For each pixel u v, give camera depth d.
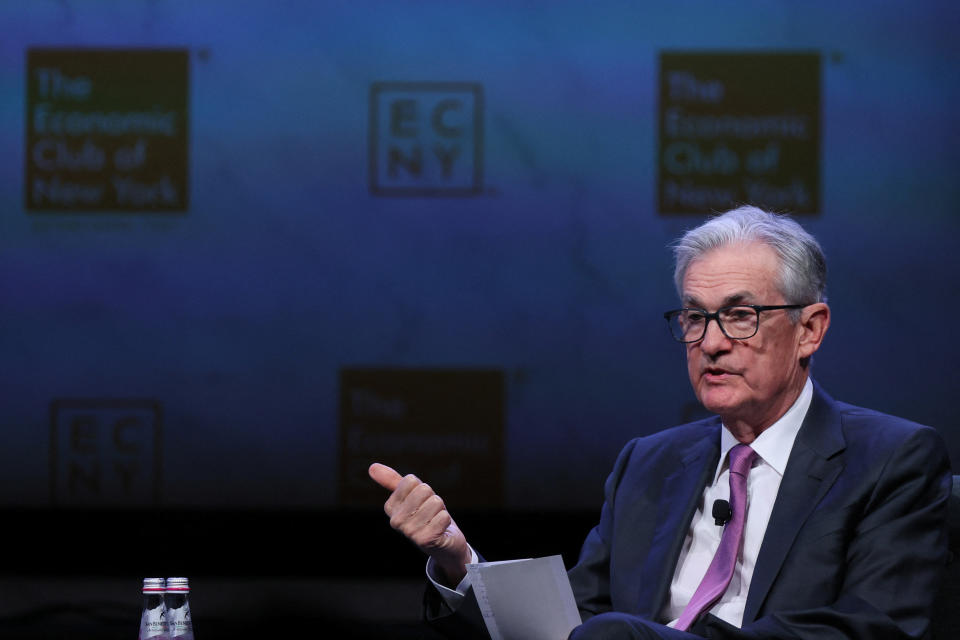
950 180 14.88
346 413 15.25
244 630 14.92
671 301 15.16
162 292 15.29
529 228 15.27
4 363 15.20
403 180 15.31
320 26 15.34
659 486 7.92
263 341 15.26
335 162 15.34
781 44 15.11
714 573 7.18
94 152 15.33
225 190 15.32
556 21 15.29
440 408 15.22
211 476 15.23
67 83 15.34
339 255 15.32
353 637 14.81
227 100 15.35
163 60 15.36
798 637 6.26
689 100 15.20
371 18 15.35
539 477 15.17
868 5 14.98
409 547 15.21
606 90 15.24
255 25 15.36
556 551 15.12
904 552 6.61
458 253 15.28
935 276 14.88
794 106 15.08
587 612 7.92
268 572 15.20
